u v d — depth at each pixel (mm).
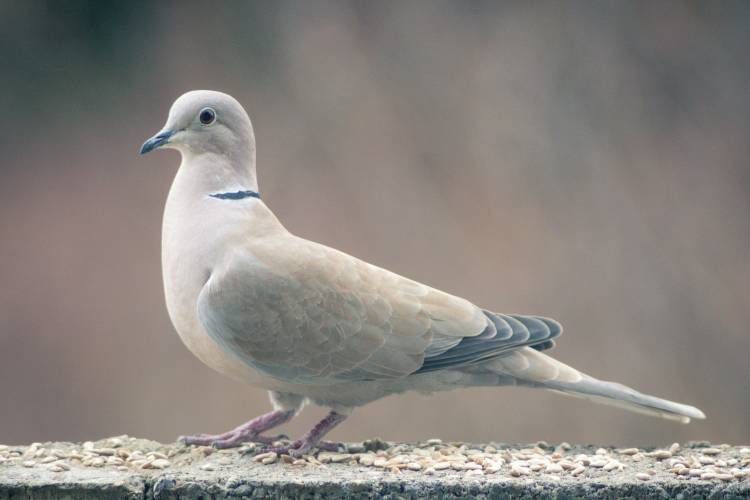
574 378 6973
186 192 7027
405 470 6316
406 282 7086
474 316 7004
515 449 6902
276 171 16516
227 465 6453
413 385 7020
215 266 6805
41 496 5984
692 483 6039
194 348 7004
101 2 17844
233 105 7137
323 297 6797
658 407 6840
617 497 6012
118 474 6156
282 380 6883
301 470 6316
